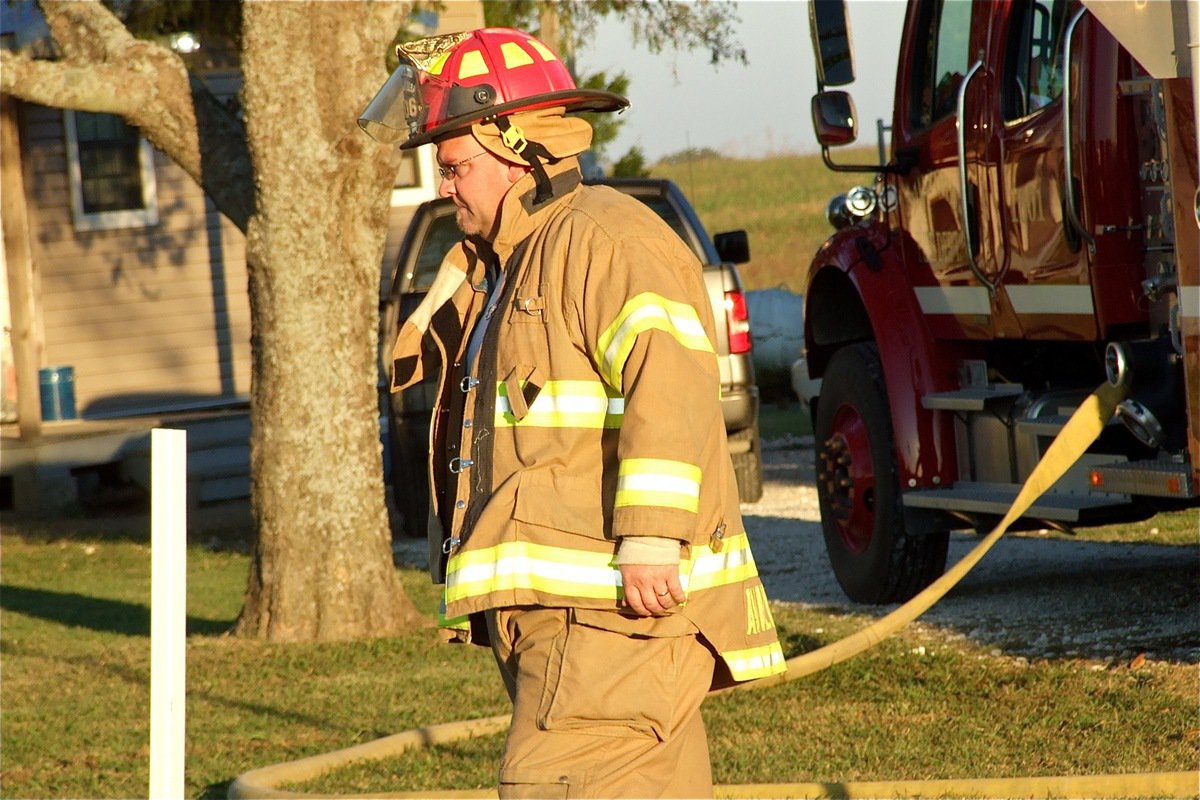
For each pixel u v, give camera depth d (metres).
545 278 10.44
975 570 29.53
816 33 24.05
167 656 11.24
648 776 9.97
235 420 52.66
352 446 27.09
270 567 27.12
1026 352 24.80
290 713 21.64
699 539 10.30
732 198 160.38
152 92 26.59
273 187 26.36
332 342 26.91
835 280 28.33
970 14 23.75
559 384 10.30
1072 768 16.16
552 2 47.09
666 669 10.10
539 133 11.01
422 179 57.28
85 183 57.16
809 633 23.95
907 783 15.43
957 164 23.86
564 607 10.12
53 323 56.66
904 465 24.89
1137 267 19.98
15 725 21.88
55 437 50.47
